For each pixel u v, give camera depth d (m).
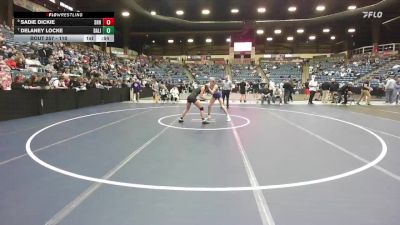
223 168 5.21
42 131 8.77
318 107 17.64
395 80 21.62
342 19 30.91
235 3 27.34
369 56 36.22
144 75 33.66
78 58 23.61
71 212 3.49
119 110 15.04
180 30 40.06
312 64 42.12
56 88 14.22
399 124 10.74
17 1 21.66
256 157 5.97
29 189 4.18
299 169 5.17
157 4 27.55
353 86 28.42
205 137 8.00
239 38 39.81
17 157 5.83
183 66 43.28
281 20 33.38
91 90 17.34
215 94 10.92
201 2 27.05
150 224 3.23
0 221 3.26
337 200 3.86
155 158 5.84
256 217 3.39
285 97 20.64
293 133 8.73
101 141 7.41
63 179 4.59
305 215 3.44
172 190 4.18
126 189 4.20
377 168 5.26
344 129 9.55
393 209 3.60
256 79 39.03
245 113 14.02
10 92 11.12
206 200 3.85
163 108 16.27
